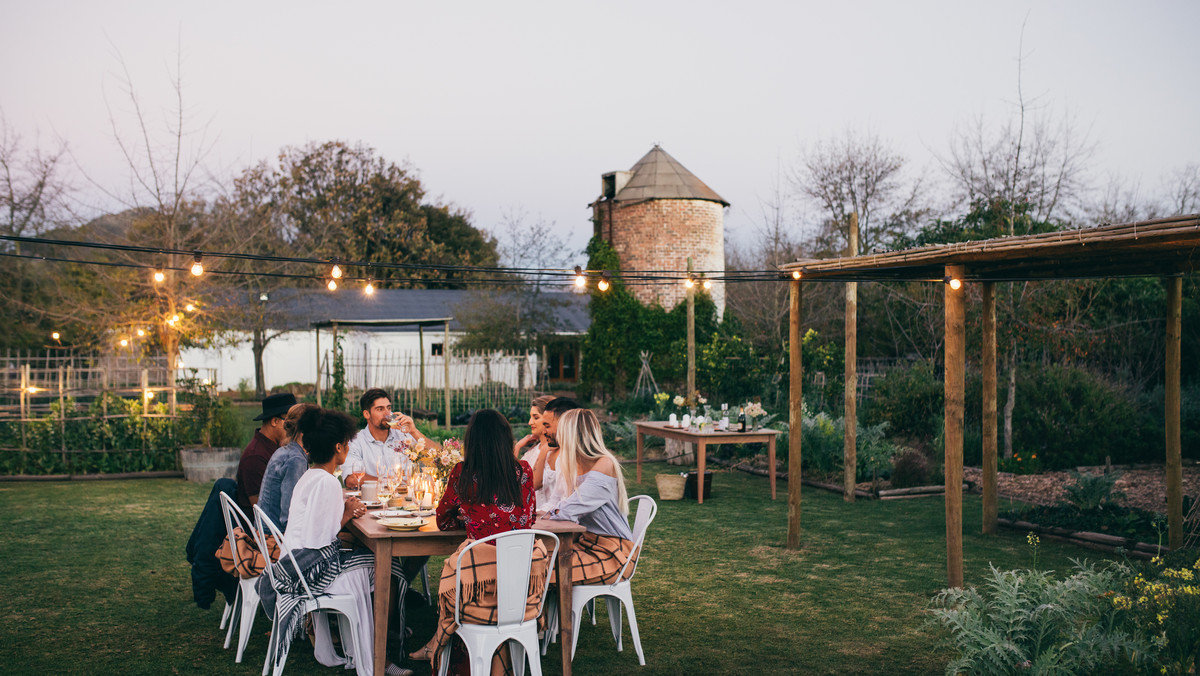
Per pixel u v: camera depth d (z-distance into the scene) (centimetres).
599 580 482
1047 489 1025
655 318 2353
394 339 3078
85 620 556
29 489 1091
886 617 571
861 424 1345
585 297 3469
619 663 486
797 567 706
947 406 616
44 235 2091
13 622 550
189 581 655
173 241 1828
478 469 430
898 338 1978
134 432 1226
